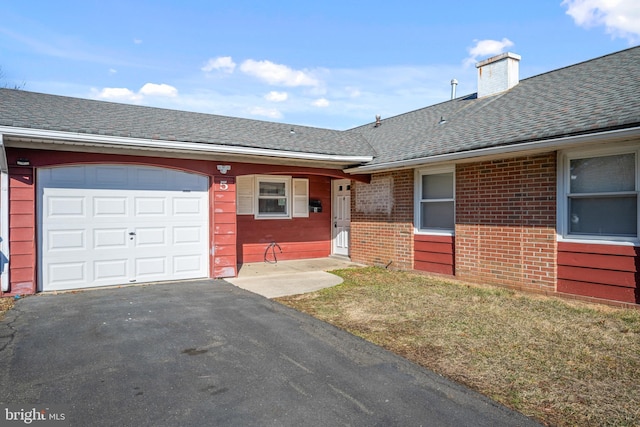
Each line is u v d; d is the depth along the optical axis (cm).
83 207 782
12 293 715
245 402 332
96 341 480
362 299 702
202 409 320
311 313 613
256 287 815
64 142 723
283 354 442
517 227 764
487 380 375
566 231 699
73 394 345
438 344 471
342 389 357
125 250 824
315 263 1172
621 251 630
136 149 812
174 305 661
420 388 359
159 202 858
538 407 325
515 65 1092
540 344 470
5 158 661
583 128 611
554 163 706
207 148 826
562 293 701
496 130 805
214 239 906
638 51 893
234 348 461
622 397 340
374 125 1446
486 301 679
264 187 1211
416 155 898
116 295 732
